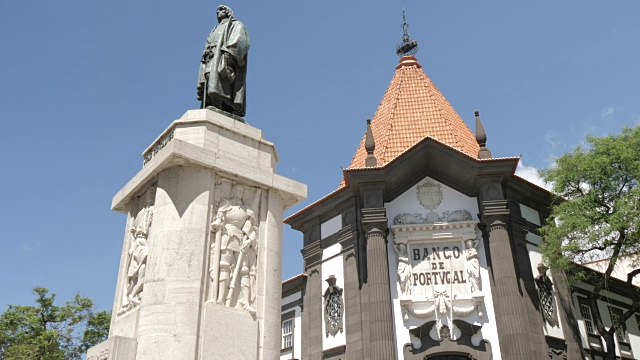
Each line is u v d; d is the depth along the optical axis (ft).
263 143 35.12
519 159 86.84
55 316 126.52
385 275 84.58
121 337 26.84
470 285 83.92
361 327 84.48
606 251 87.66
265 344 29.86
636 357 112.57
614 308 113.50
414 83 113.70
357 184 91.35
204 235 29.71
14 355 116.06
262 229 32.78
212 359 27.53
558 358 83.20
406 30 127.34
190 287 28.17
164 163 30.66
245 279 30.60
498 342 79.97
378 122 109.91
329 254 96.68
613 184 81.61
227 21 38.14
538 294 86.33
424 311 82.64
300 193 34.99
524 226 90.99
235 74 36.88
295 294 115.44
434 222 88.58
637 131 84.69
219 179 32.01
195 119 32.99
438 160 91.91
